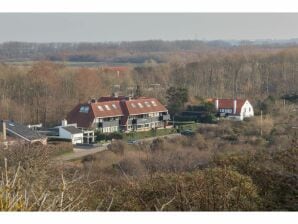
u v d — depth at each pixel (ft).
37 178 14.69
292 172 20.47
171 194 18.65
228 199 17.74
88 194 17.26
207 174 19.06
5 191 11.91
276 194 19.60
